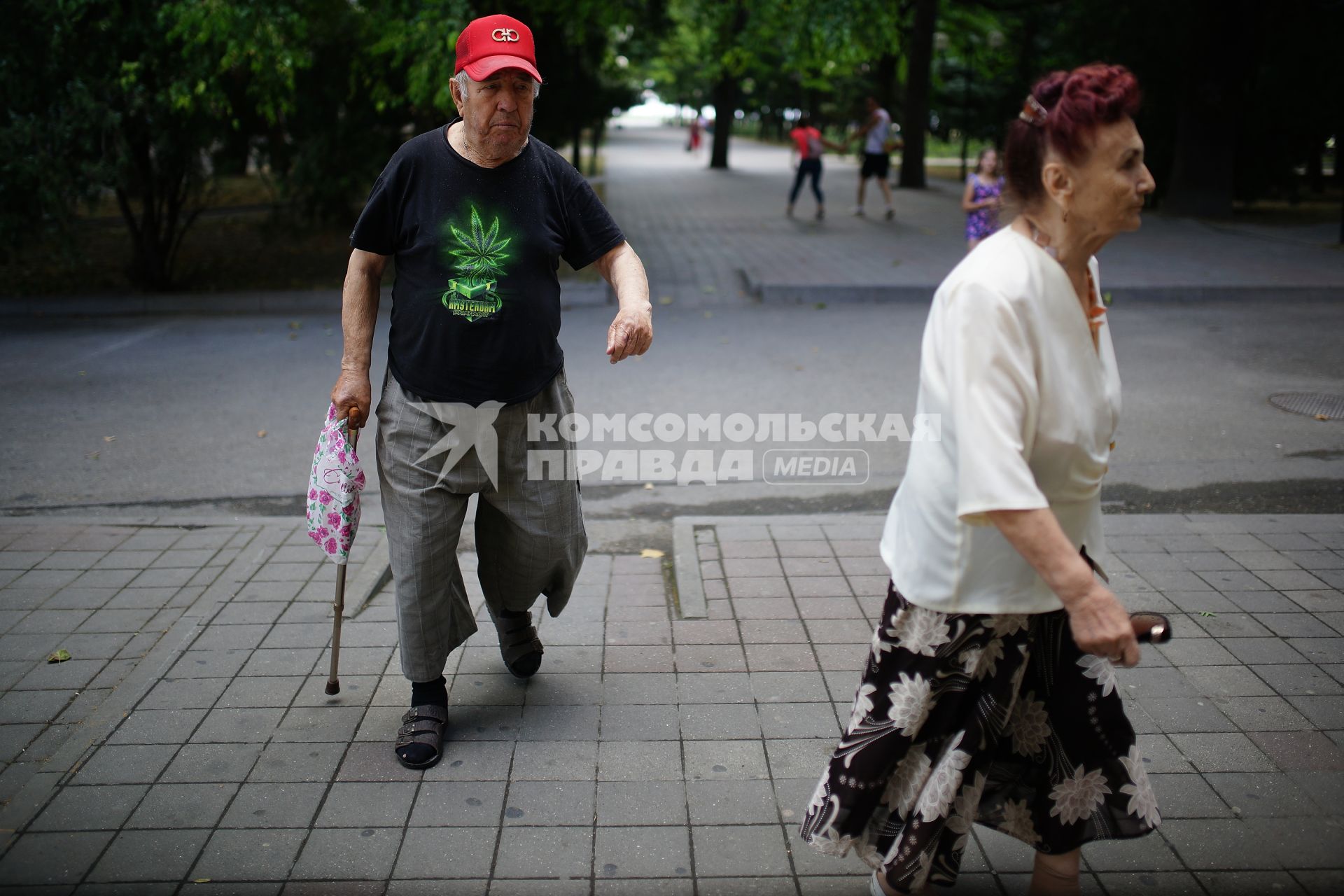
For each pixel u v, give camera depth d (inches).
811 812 89.0
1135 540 179.3
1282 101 703.7
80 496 215.0
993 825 90.3
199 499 213.5
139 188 468.4
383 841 104.8
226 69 390.6
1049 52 911.0
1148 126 756.0
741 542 182.4
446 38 403.2
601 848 104.0
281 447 246.1
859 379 305.9
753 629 150.9
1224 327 370.3
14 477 225.1
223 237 623.2
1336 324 372.2
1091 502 81.1
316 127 490.0
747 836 105.9
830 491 218.1
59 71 385.4
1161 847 103.1
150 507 209.6
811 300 437.4
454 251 108.7
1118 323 380.2
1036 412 75.0
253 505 210.4
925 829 83.3
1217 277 445.1
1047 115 74.0
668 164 1343.5
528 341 112.7
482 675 138.9
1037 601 78.5
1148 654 140.6
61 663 141.6
